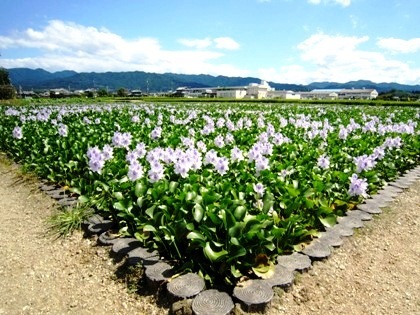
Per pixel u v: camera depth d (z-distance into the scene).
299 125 12.38
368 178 6.57
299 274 4.07
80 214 5.56
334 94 127.31
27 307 3.75
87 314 3.64
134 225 4.90
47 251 4.85
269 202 4.60
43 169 7.84
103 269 4.33
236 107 30.70
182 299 3.55
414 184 7.59
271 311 3.52
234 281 3.80
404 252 4.80
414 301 3.82
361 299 3.82
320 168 6.89
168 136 10.20
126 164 6.67
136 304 3.73
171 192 4.98
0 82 62.84
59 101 50.25
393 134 11.41
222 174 5.97
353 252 4.68
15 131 9.87
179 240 4.15
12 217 6.02
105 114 18.20
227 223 3.88
